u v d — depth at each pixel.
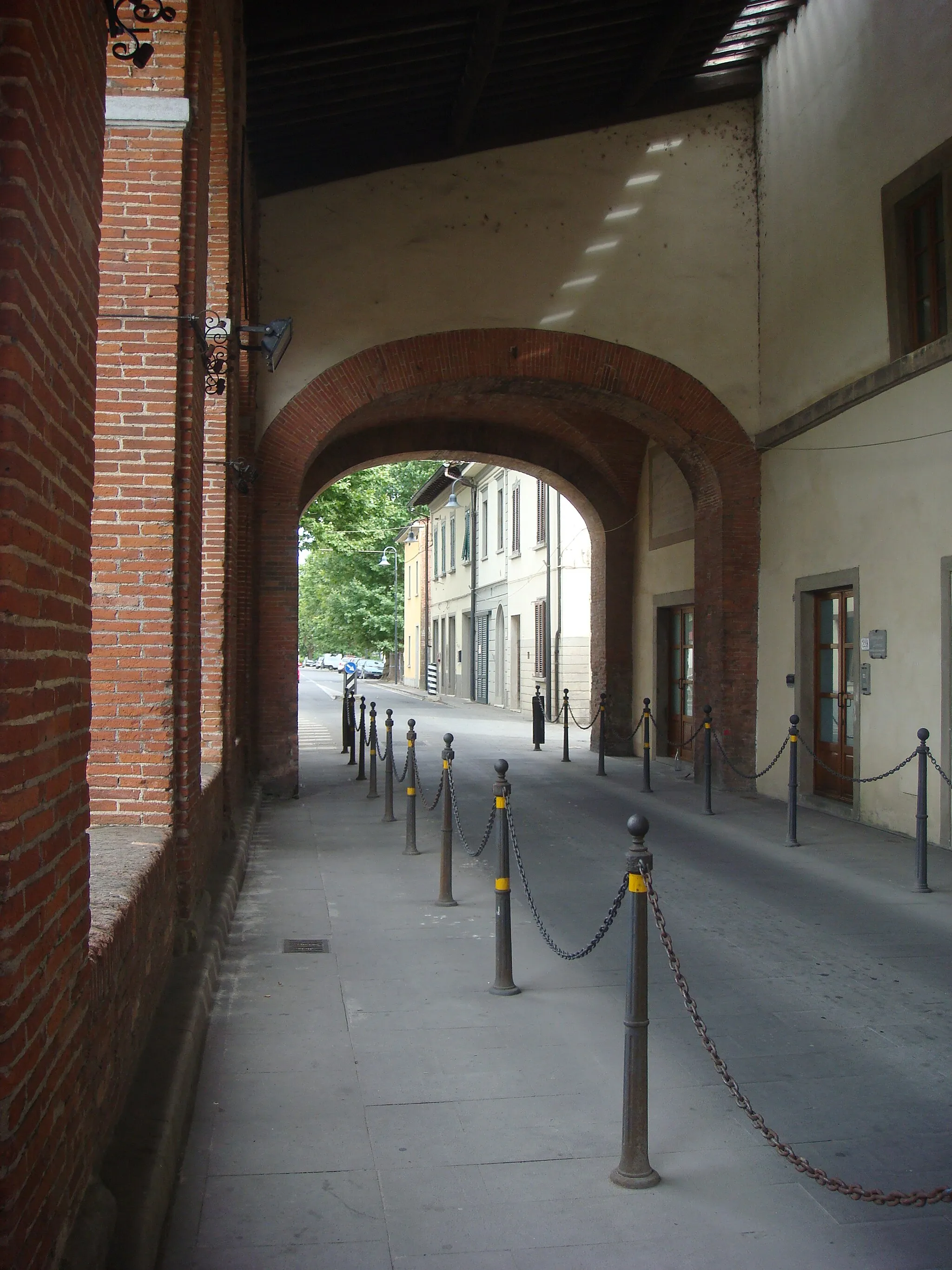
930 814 9.75
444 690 40.41
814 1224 3.32
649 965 6.03
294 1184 3.52
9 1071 2.03
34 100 2.22
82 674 2.82
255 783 12.99
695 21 12.08
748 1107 3.10
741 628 13.59
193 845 5.66
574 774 15.64
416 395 14.13
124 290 5.41
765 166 13.67
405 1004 5.32
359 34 10.05
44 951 2.34
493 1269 3.05
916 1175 3.62
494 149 13.57
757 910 7.36
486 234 13.57
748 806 12.34
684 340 13.79
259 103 11.30
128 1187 3.04
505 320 13.55
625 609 18.36
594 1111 4.10
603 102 13.45
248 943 6.42
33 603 2.28
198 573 5.91
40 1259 2.25
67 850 2.61
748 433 13.72
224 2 7.64
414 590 48.25
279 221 13.23
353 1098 4.20
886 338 10.69
